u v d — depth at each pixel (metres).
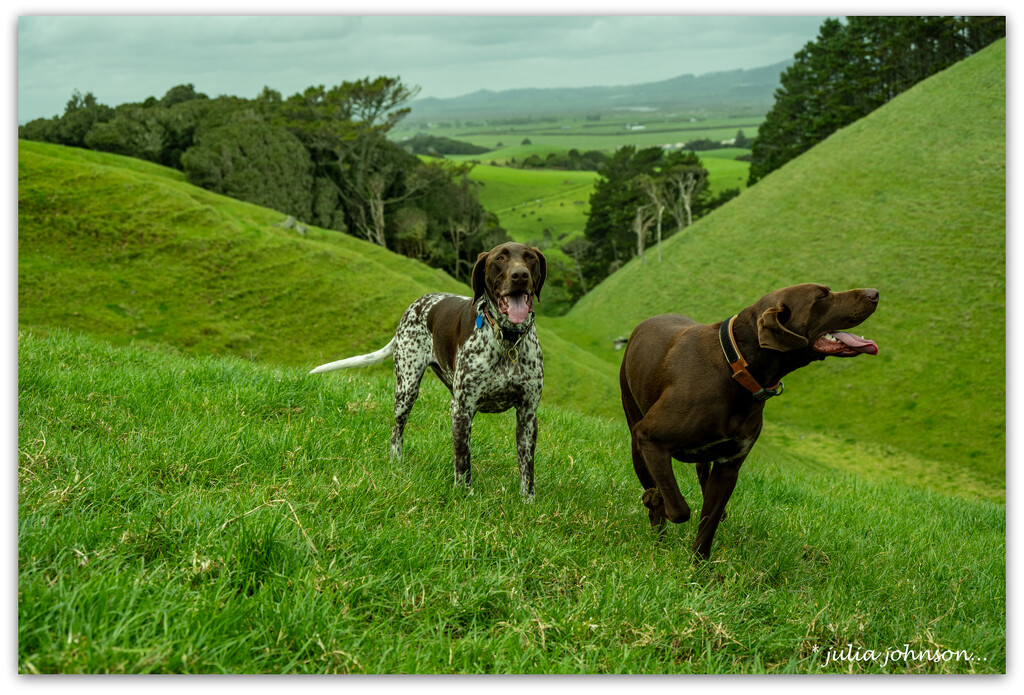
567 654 3.31
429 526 4.26
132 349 8.30
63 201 41.19
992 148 58.22
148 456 4.61
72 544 3.39
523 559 4.02
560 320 74.00
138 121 67.06
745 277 60.78
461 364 5.30
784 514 6.61
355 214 73.31
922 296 49.06
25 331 8.21
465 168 79.81
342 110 71.50
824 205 63.25
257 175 61.00
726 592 4.16
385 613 3.42
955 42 82.69
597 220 101.06
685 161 90.81
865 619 4.14
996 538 7.64
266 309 37.12
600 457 7.55
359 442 5.83
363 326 37.16
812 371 47.47
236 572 3.36
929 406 41.22
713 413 4.46
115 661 2.67
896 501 9.41
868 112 87.69
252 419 6.05
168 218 41.78
